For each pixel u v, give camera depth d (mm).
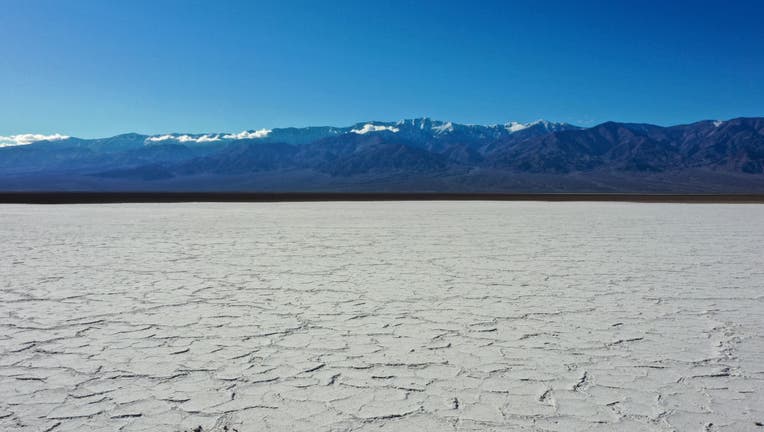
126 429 2598
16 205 30906
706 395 3002
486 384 3154
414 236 12234
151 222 16859
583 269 7391
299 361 3543
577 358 3615
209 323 4484
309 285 6168
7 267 7492
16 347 3830
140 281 6402
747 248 9930
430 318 4676
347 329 4309
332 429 2592
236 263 7906
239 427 2613
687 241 11148
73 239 11398
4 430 2576
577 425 2633
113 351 3744
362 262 8039
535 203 34688
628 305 5195
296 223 16531
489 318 4676
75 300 5352
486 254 9016
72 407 2840
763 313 4883
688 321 4590
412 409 2812
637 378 3254
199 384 3148
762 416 2740
